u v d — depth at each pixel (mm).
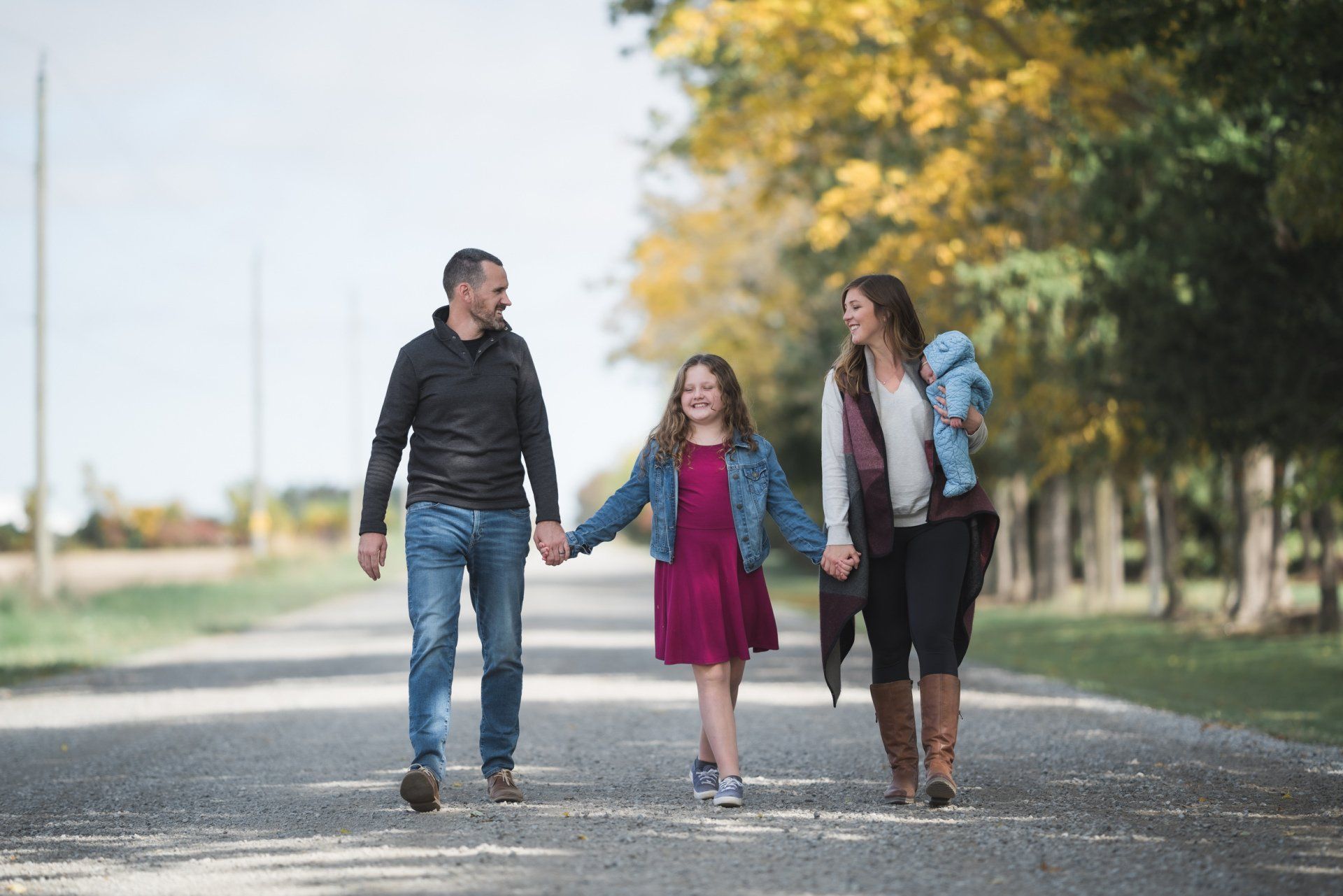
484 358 20844
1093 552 91312
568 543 20953
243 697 37875
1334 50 36531
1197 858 16125
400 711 33312
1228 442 53500
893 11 51500
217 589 103000
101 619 69938
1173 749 25188
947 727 19469
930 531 19859
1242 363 49625
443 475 20547
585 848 17078
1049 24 51406
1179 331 49875
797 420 120938
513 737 20906
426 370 20719
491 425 20688
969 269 57188
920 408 20047
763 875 15555
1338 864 15812
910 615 19781
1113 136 52875
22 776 24672
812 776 22703
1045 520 96750
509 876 15695
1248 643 58094
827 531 19969
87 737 30016
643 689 37906
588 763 24578
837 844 17125
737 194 101125
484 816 19391
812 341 106562
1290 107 43969
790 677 41188
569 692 37188
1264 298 48000
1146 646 57938
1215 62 38875
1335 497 53281
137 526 181625
